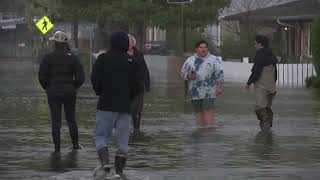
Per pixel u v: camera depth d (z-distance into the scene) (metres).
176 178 21.14
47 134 31.70
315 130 33.44
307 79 65.31
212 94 34.59
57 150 26.33
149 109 44.31
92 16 97.50
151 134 31.84
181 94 57.06
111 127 21.48
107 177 21.11
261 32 95.50
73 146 27.00
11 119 38.16
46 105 46.94
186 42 96.69
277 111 43.00
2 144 28.52
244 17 93.88
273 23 95.69
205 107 34.81
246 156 25.48
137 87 21.53
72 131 26.80
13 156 25.41
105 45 120.25
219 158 25.02
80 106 46.72
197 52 34.66
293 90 61.31
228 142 29.19
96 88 21.28
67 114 26.70
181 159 24.81
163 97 54.06
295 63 73.81
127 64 21.25
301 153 26.22
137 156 25.47
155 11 96.88
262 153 26.20
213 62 34.50
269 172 22.16
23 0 171.00
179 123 36.38
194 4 97.88
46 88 26.16
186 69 34.66
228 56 88.50
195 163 23.95
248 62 80.31
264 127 33.44
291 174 21.81
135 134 31.78
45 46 115.31
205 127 34.53
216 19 101.88
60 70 25.88
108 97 21.14
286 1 109.38
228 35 103.81
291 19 87.00
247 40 88.56
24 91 60.56
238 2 114.25
